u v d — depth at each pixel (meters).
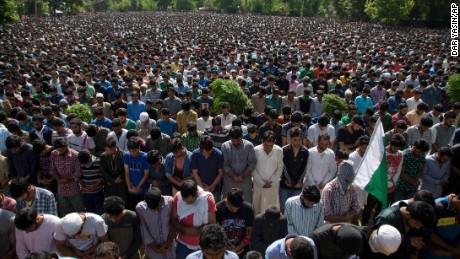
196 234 4.64
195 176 6.05
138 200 6.20
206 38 31.86
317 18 72.69
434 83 10.80
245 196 6.38
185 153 6.13
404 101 9.87
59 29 38.84
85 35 33.38
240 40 28.19
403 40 30.75
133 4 109.25
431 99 10.79
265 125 7.54
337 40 29.80
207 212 4.66
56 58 17.52
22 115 7.89
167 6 114.56
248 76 13.78
